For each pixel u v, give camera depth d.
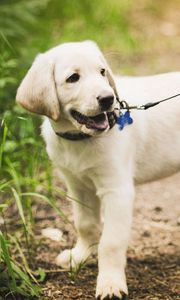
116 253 3.55
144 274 3.87
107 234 3.58
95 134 3.41
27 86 3.55
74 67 3.47
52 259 4.05
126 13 9.71
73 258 3.96
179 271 3.88
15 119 5.15
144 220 4.63
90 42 3.67
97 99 3.34
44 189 4.94
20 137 5.22
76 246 4.05
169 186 5.25
